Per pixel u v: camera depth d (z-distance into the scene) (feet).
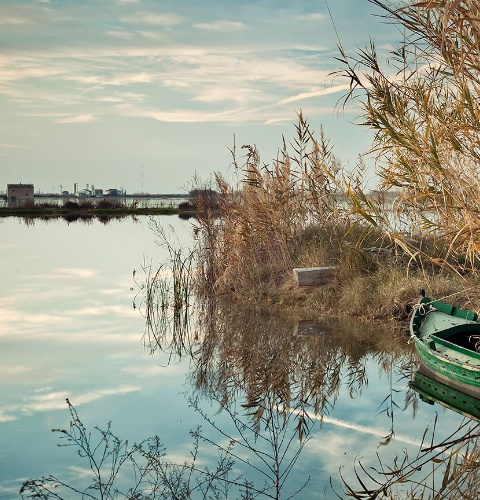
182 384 32.37
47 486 20.45
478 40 20.99
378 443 24.57
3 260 81.76
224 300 54.34
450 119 24.86
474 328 32.58
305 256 53.21
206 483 20.56
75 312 50.44
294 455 23.32
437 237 27.63
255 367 35.53
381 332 41.42
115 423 26.50
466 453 23.26
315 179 51.44
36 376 33.27
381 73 26.53
